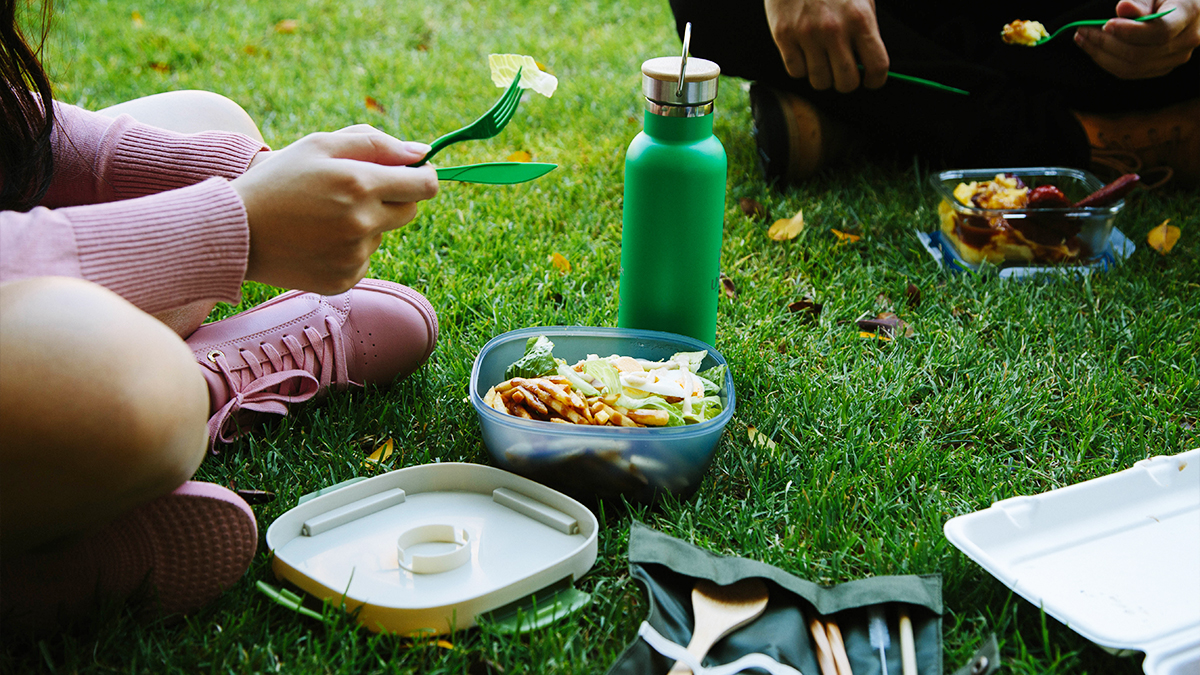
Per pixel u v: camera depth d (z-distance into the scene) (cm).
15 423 81
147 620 104
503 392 129
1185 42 194
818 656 103
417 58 299
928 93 219
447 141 114
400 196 108
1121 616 106
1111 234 204
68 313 82
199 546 102
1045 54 220
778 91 224
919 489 132
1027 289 181
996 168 227
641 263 143
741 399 150
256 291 174
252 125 155
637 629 106
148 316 90
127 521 97
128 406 84
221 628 104
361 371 146
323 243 105
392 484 125
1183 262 193
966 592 112
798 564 115
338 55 301
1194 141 222
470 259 188
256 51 298
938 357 159
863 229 207
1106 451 139
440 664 101
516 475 125
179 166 129
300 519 117
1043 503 120
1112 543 118
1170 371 156
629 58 299
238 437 133
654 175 135
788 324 172
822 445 139
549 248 195
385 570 111
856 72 196
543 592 108
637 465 121
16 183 116
